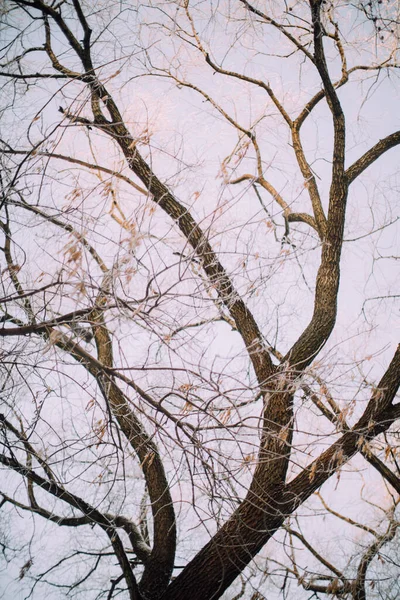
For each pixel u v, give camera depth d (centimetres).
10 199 434
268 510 529
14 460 498
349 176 679
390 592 645
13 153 476
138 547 609
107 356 601
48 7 574
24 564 613
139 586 579
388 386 556
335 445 551
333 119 679
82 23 576
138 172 570
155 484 580
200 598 530
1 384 462
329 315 598
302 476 544
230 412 426
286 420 529
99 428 448
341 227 643
